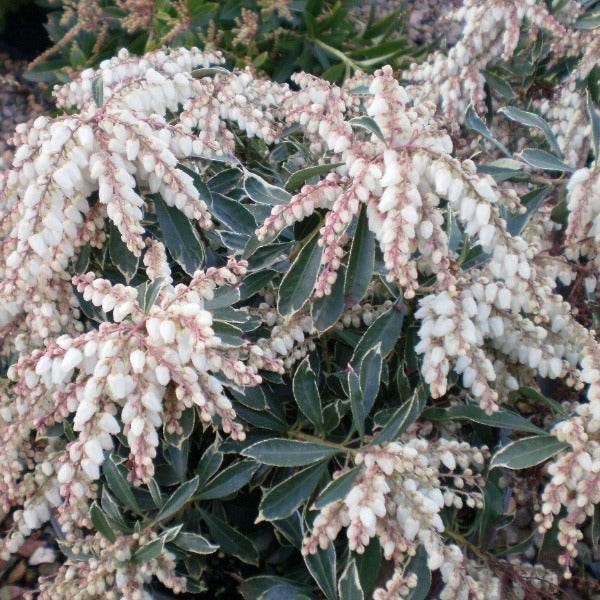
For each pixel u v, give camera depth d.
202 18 0.60
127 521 0.40
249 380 0.33
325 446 0.37
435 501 0.35
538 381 0.43
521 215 0.41
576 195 0.38
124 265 0.38
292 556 0.42
